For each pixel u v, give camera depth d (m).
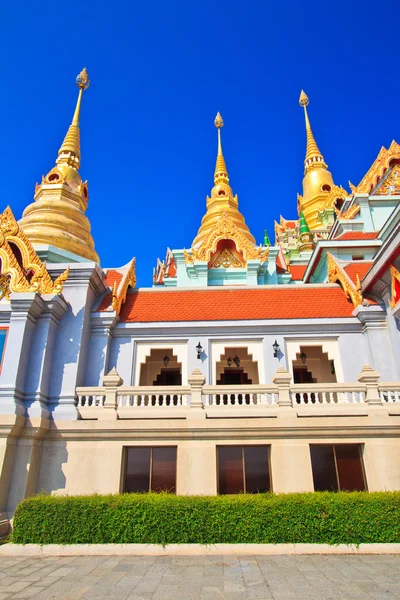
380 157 29.64
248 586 7.23
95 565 8.65
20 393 13.27
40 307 14.55
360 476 12.44
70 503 10.15
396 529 9.61
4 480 11.80
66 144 25.19
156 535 9.69
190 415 13.11
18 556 9.47
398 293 15.55
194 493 12.09
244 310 18.02
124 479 12.62
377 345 16.34
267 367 16.44
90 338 16.41
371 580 7.46
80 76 28.00
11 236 15.59
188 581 7.54
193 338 17.09
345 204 31.42
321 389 13.71
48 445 13.07
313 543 9.51
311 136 50.66
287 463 12.38
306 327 17.12
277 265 33.09
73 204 22.30
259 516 9.76
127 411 13.57
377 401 13.27
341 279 19.53
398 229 14.62
